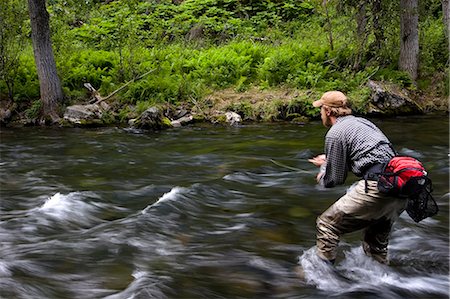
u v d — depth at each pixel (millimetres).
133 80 13617
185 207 5699
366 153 3805
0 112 12953
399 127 11406
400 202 3799
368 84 13344
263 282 4016
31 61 14711
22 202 6293
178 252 4562
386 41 14914
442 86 13859
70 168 8273
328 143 3912
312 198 6191
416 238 4848
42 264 4293
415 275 4145
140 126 12039
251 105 13102
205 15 19531
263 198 6188
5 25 13094
